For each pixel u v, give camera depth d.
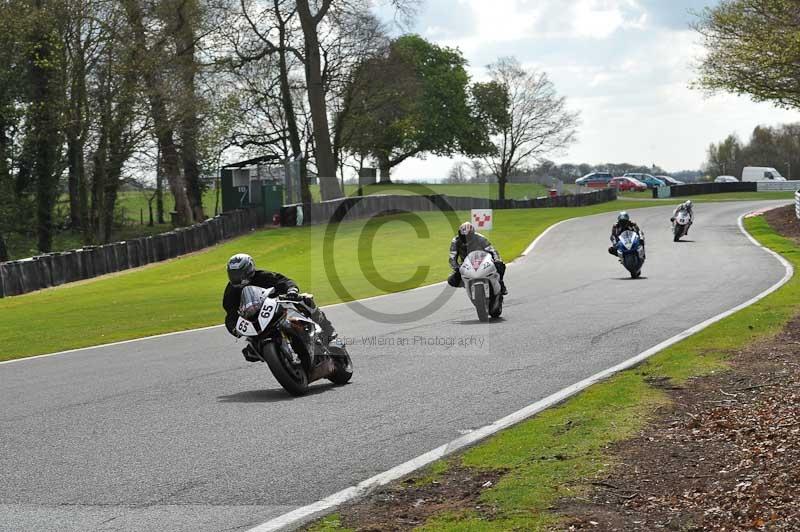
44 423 34.50
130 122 170.38
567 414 32.22
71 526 21.83
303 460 27.31
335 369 40.12
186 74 180.88
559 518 21.06
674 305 66.69
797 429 27.61
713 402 33.31
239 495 23.97
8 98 163.62
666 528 20.30
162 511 22.78
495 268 62.25
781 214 182.12
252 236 176.12
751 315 57.56
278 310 37.62
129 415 35.25
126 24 166.00
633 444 27.64
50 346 62.50
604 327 56.34
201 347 56.16
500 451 27.42
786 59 146.12
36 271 115.06
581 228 174.38
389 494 23.75
